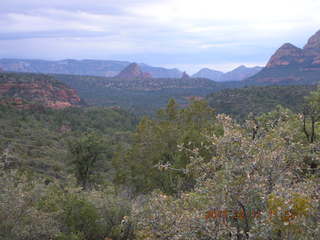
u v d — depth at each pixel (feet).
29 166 143.43
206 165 21.34
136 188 73.05
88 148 99.40
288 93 280.10
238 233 18.07
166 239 19.25
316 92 50.11
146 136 72.13
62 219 41.39
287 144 22.94
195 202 22.22
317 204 17.26
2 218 31.17
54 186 54.44
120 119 370.94
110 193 51.60
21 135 243.81
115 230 40.50
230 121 23.07
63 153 183.21
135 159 72.69
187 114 77.51
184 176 46.14
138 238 22.88
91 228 41.70
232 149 19.97
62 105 538.47
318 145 23.27
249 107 258.37
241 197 18.38
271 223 16.62
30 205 35.32
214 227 17.99
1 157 35.32
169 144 69.46
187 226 18.49
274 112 39.17
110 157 123.85
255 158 18.89
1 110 321.11
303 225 16.81
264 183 19.10
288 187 19.51
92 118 361.10
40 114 348.79
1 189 32.24
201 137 51.72
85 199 45.14
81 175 101.35
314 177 23.21
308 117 41.11
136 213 21.43
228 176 18.94
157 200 20.70
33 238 33.27
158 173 65.72
